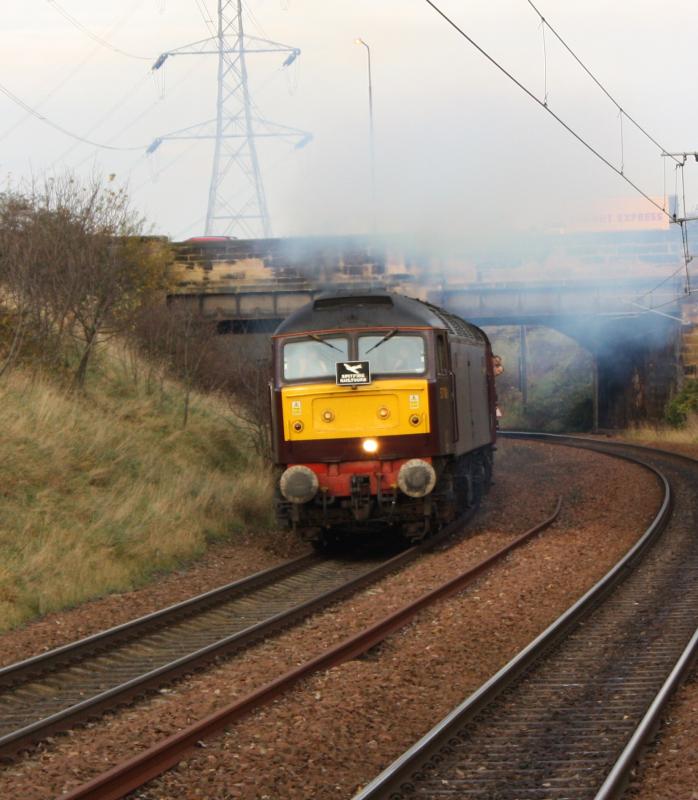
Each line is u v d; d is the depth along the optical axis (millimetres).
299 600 27234
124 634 22938
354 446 33000
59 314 45594
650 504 42406
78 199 46594
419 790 13688
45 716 17656
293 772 14422
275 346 34031
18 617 24438
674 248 79500
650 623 23016
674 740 15078
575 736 15703
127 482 36469
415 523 34156
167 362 54406
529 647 19797
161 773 14383
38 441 35344
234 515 38344
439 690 18375
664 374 86562
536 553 31828
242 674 19484
